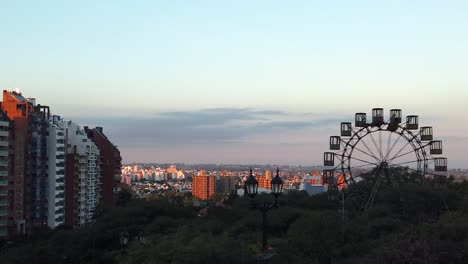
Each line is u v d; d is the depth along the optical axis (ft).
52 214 512.63
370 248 192.85
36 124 490.90
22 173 468.34
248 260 148.77
